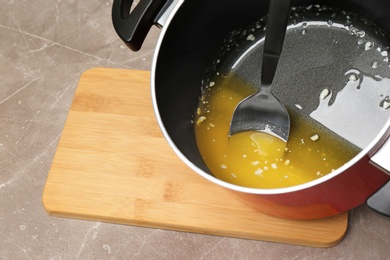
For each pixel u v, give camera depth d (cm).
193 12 82
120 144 97
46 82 110
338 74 88
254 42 93
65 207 95
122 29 80
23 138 106
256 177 84
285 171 84
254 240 94
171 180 95
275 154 85
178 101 86
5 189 102
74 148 98
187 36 84
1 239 98
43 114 108
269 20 73
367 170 71
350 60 89
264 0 88
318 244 91
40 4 118
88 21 115
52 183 96
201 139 88
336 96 87
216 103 90
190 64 87
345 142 84
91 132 98
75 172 96
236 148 86
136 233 96
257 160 85
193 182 94
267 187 84
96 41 113
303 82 89
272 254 93
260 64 92
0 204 101
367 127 84
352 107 86
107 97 101
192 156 85
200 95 91
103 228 97
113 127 99
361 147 83
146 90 101
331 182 70
